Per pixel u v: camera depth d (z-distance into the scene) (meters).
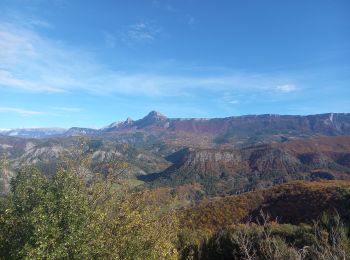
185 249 28.25
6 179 15.78
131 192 17.09
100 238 13.70
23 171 14.70
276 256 9.45
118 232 14.66
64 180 14.18
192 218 46.34
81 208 13.08
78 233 12.23
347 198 50.34
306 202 56.34
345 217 25.86
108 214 15.20
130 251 14.49
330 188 59.25
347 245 11.84
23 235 12.81
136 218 15.27
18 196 13.66
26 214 12.80
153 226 16.86
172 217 18.41
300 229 27.83
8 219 13.12
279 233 28.34
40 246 11.27
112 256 13.76
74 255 12.14
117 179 16.66
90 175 15.98
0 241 12.90
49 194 13.00
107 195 15.55
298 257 9.09
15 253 12.32
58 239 12.05
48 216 12.26
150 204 17.69
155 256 15.45
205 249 29.56
